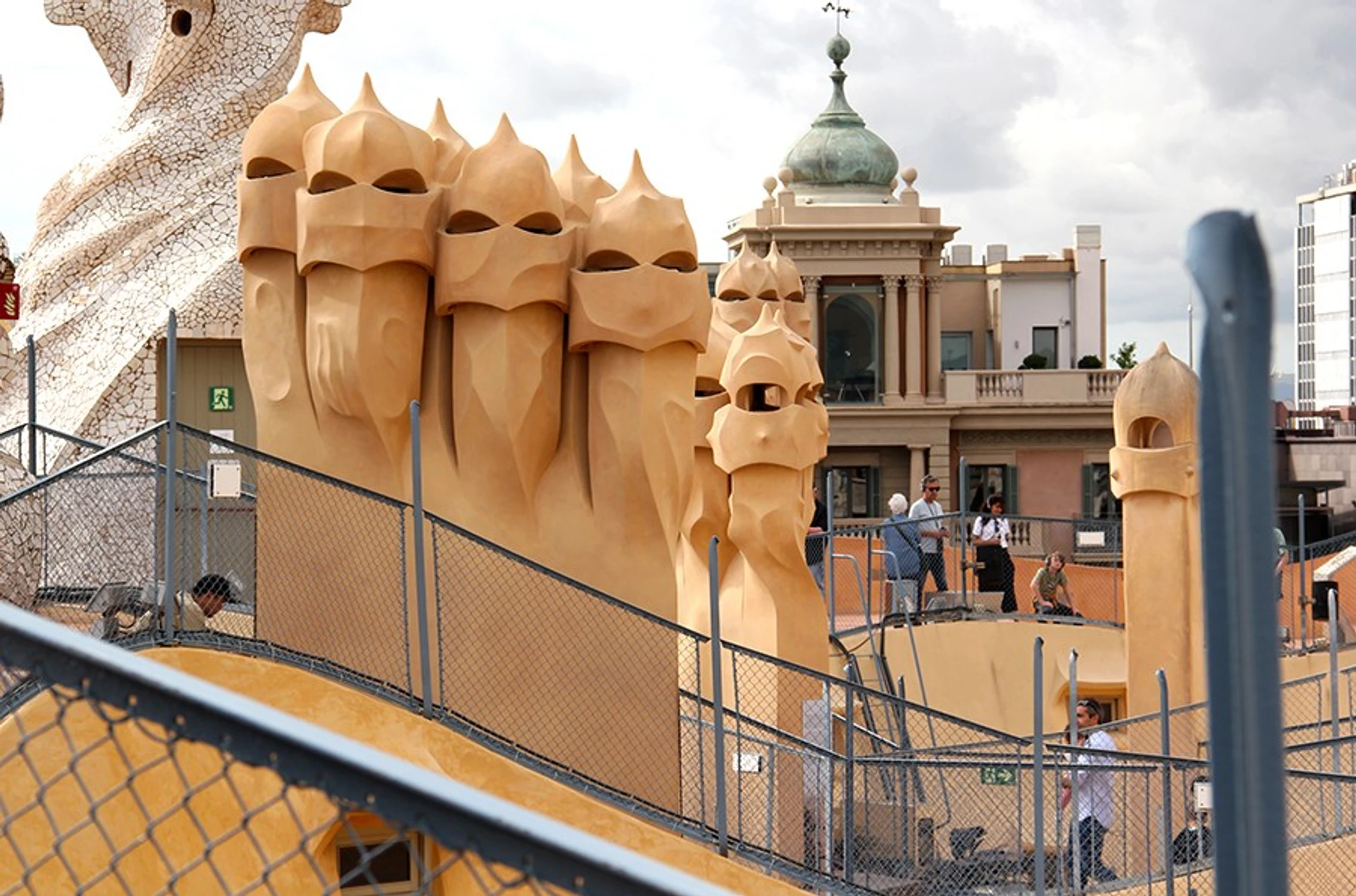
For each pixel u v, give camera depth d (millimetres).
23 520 12094
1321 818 16531
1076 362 62312
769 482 20109
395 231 13852
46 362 21734
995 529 28016
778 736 15539
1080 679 26625
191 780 10617
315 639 13570
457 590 14047
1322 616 28031
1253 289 2244
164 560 12195
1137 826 18594
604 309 14445
